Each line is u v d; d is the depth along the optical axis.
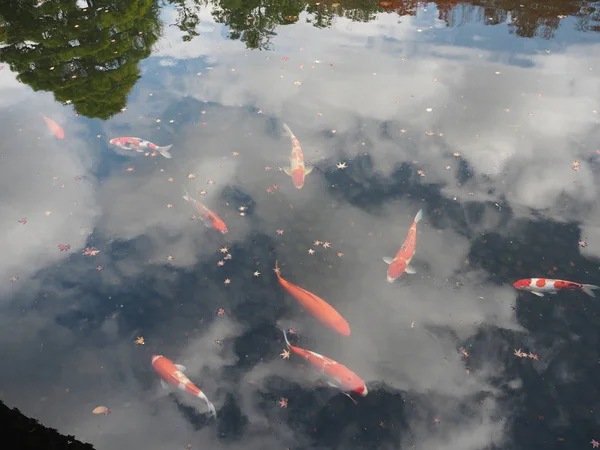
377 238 3.76
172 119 5.02
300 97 5.24
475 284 3.44
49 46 6.53
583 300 3.29
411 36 6.31
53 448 2.78
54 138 4.82
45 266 3.66
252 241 3.78
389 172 4.27
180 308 3.40
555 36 6.09
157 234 3.85
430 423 2.83
